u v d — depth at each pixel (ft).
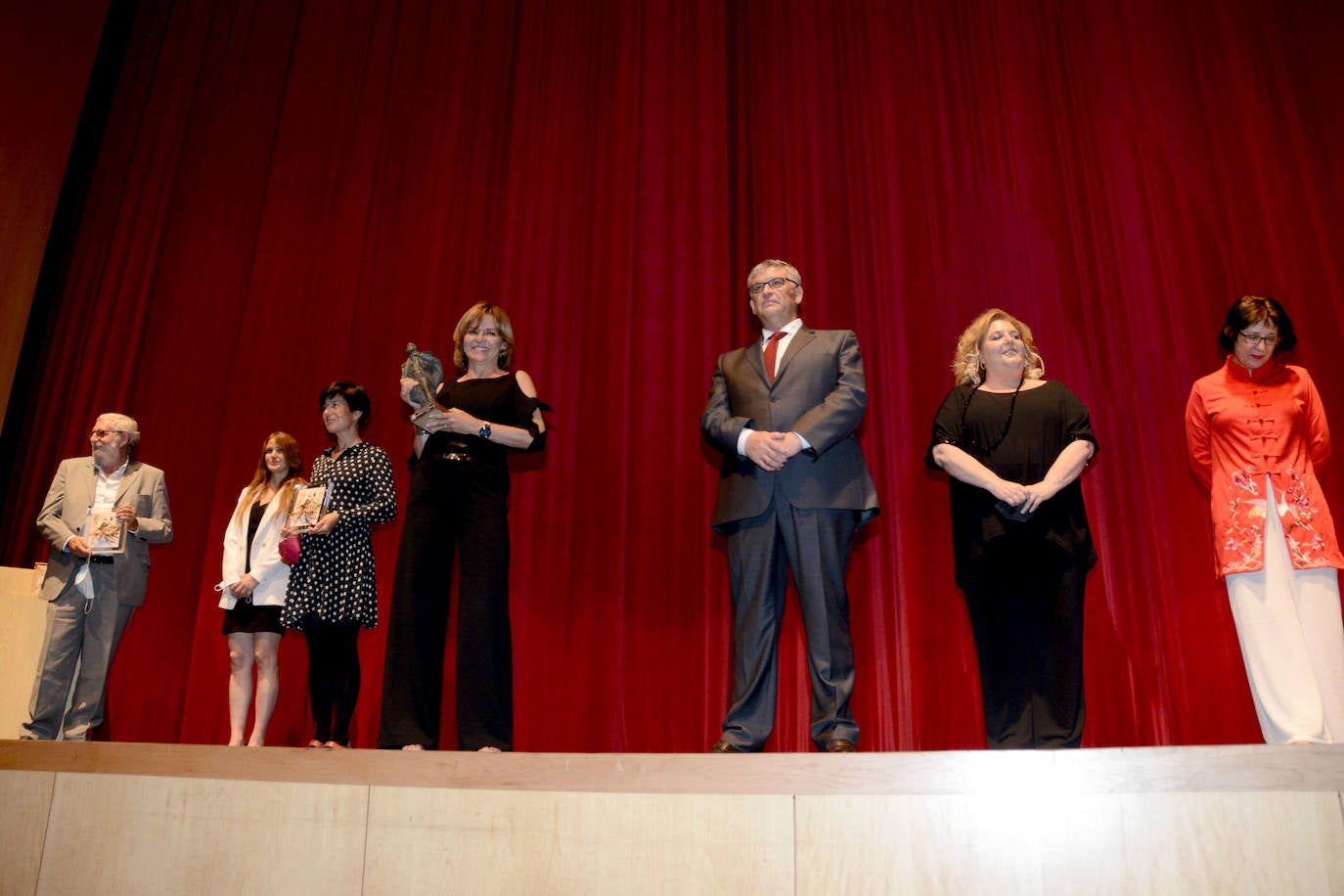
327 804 7.63
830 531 8.41
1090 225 11.64
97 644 10.71
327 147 14.03
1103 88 12.12
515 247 12.81
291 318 13.32
